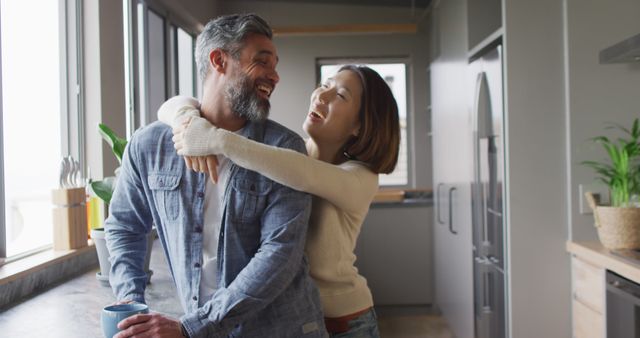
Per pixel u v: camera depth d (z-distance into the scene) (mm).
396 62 5129
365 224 4797
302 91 5027
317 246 1272
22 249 1978
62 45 2307
